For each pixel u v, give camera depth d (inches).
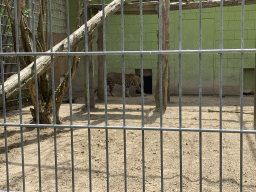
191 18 482.9
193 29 483.8
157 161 168.2
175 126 257.9
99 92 425.4
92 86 357.4
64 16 496.7
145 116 304.7
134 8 352.2
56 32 467.2
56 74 461.1
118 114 318.0
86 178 145.6
